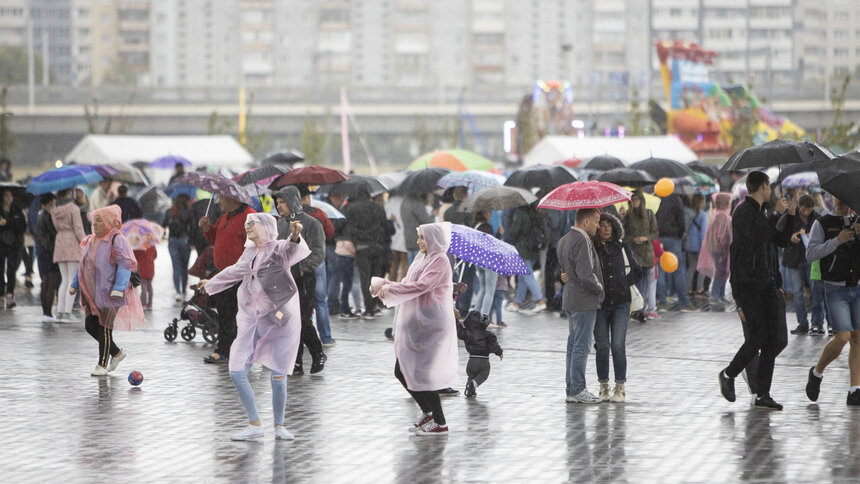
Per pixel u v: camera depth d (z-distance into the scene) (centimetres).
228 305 2525
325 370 2473
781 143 2045
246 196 2361
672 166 3725
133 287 2381
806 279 3647
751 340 1980
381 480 1522
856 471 1551
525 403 2084
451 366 1825
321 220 2692
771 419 1916
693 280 3947
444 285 1820
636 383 2294
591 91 17512
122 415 1972
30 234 4262
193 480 1520
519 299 3662
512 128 11169
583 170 4522
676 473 1546
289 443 1756
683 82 10650
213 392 2195
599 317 2084
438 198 4247
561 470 1570
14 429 1855
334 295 3575
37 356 2662
